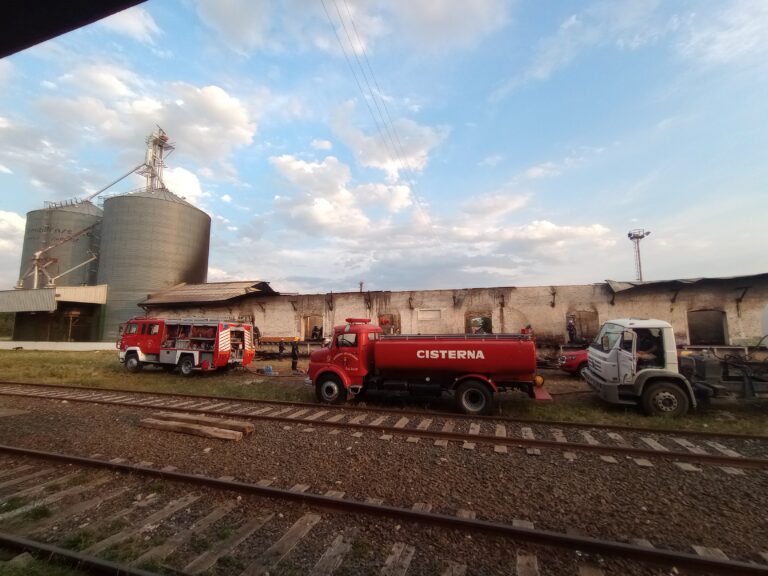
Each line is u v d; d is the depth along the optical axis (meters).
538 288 20.66
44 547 3.62
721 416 9.00
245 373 17.41
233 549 3.72
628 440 7.28
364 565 3.47
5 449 6.43
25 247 40.72
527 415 9.40
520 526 4.12
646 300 18.77
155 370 18.27
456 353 9.82
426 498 4.81
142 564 3.45
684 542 3.85
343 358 10.66
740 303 17.39
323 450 6.63
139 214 35.38
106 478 5.42
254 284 29.17
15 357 23.89
